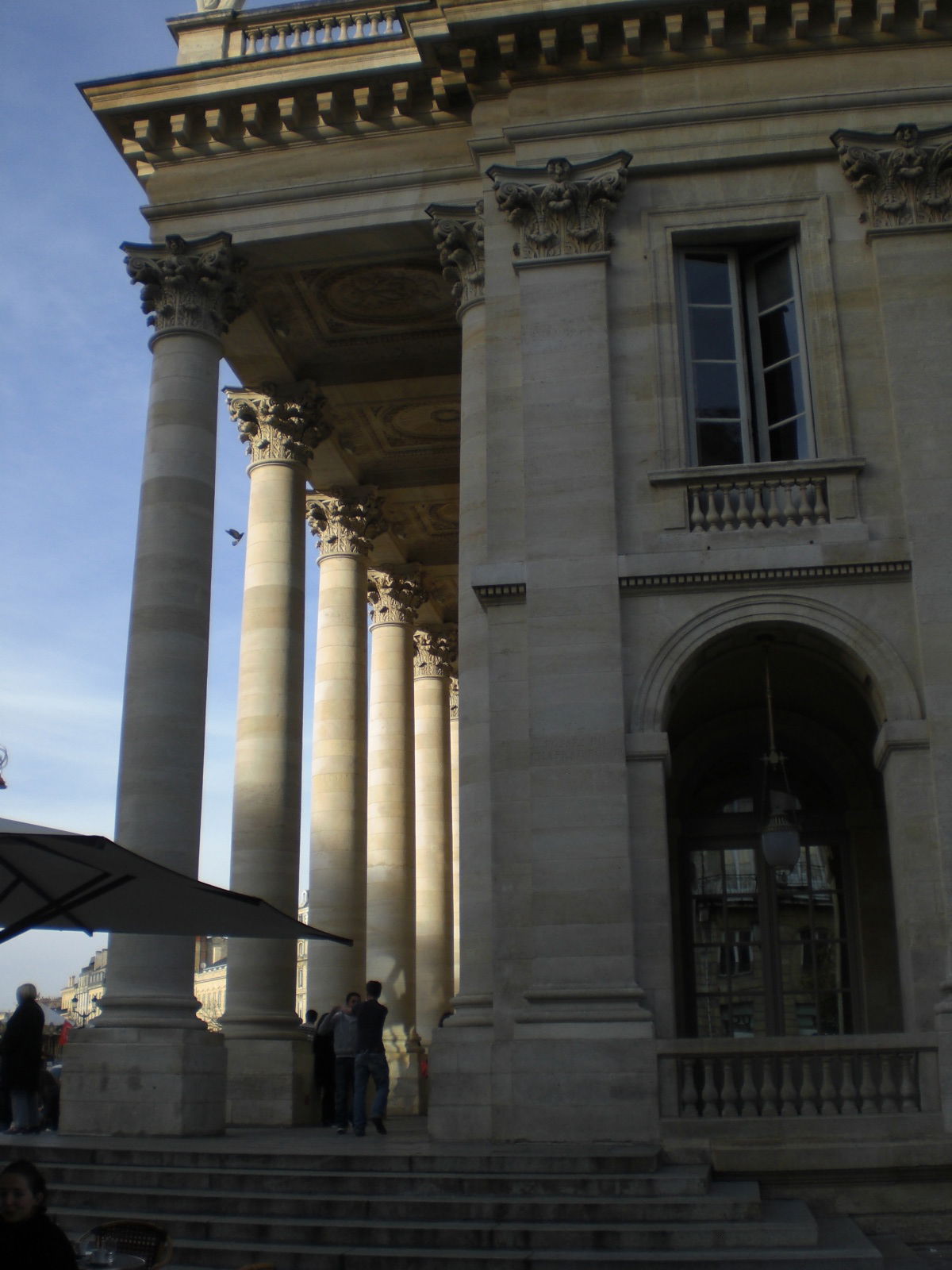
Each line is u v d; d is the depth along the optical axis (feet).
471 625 61.72
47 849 30.58
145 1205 43.96
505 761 57.47
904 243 60.95
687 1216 40.78
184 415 69.21
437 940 119.03
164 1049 58.08
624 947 53.21
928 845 53.47
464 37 64.85
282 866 77.71
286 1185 44.68
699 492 59.41
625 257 63.16
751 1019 69.46
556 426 60.39
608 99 64.90
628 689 56.75
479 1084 54.24
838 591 57.00
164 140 73.05
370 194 70.85
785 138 63.36
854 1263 36.60
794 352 62.75
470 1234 39.60
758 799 73.26
